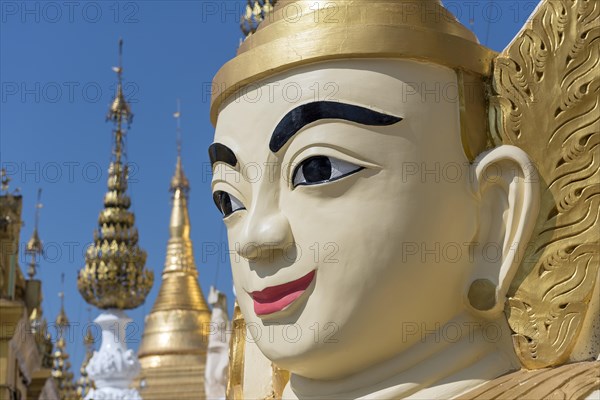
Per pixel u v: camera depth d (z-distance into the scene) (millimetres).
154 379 38188
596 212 7930
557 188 8055
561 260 7953
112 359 27750
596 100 8023
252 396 10336
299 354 8102
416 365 8109
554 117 8125
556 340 7844
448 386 7965
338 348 7996
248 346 10531
